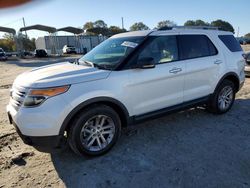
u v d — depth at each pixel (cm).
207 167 353
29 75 389
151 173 344
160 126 500
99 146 385
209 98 520
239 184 315
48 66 448
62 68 409
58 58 3550
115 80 383
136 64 402
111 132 394
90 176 341
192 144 423
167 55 448
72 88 352
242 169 347
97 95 365
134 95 404
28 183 330
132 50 411
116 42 462
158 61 435
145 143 430
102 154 389
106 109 377
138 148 413
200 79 492
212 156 382
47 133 342
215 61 514
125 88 392
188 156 384
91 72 378
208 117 543
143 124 510
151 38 433
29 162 380
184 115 555
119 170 353
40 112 337
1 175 349
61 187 321
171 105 457
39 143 347
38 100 339
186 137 450
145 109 423
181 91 466
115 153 398
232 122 515
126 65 398
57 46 5072
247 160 370
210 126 496
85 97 355
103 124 386
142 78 407
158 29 458
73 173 349
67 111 346
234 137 446
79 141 362
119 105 390
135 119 416
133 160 377
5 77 1413
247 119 530
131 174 343
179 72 453
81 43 5269
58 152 404
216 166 355
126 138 450
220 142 428
